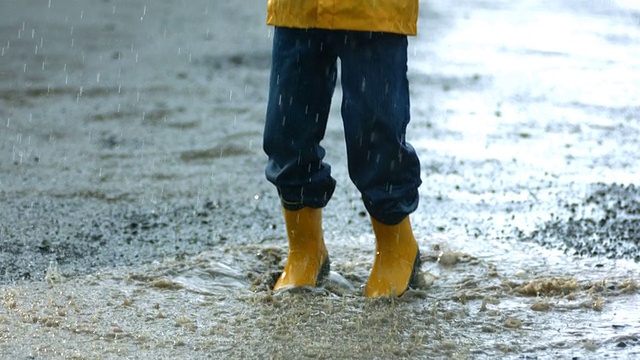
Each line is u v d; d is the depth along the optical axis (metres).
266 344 8.89
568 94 23.09
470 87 23.70
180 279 10.79
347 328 9.28
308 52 9.80
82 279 10.87
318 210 10.62
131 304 9.98
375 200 9.96
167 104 20.81
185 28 30.62
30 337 9.03
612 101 22.44
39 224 13.18
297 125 10.02
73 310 9.77
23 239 12.52
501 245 12.30
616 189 15.16
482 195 14.91
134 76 23.55
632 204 14.31
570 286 10.50
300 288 10.34
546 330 9.32
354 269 11.33
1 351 8.69
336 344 8.88
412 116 20.53
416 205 10.29
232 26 31.23
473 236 12.78
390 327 9.32
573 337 9.14
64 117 19.48
